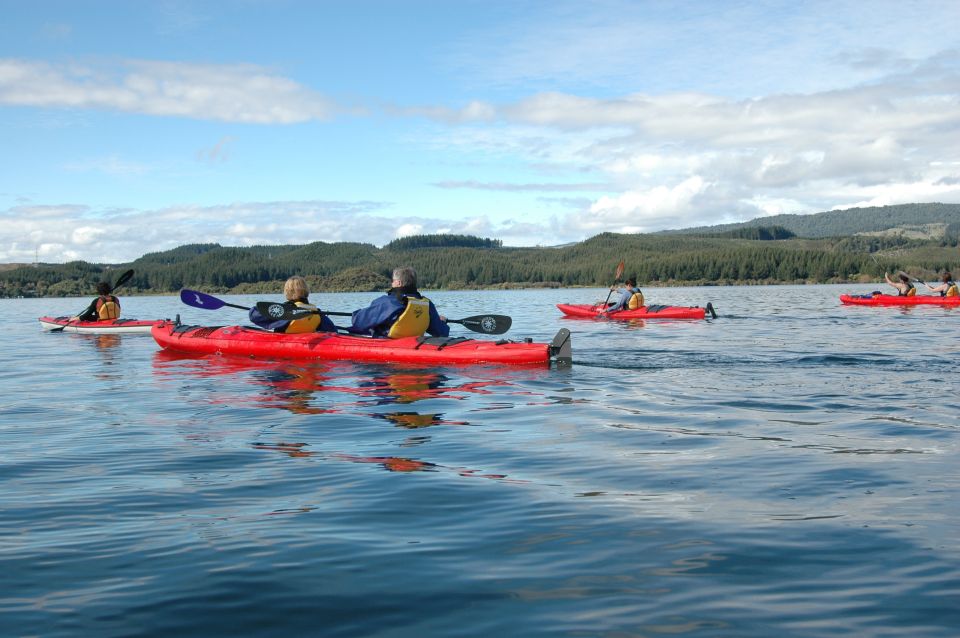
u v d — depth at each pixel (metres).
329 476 4.84
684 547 3.48
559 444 5.76
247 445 5.80
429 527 3.81
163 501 4.31
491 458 5.31
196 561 3.35
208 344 12.28
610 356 11.69
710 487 4.52
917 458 5.15
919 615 2.72
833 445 5.61
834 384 8.77
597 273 193.88
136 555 3.43
